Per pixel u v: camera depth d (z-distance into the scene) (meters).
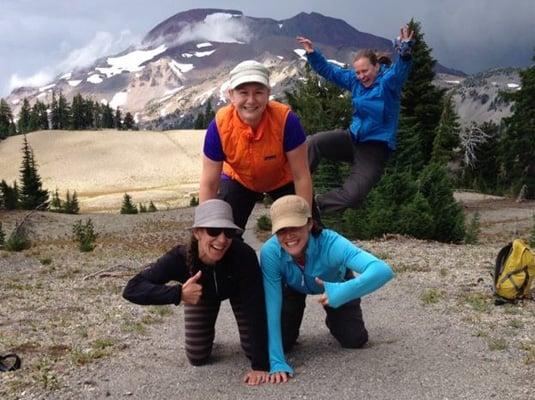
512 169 25.52
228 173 2.69
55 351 3.09
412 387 2.34
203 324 2.70
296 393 2.34
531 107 24.48
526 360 2.58
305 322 3.56
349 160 3.11
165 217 19.77
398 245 7.76
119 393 2.42
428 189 9.37
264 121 2.39
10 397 2.39
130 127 99.00
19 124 90.62
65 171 54.25
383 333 3.15
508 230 13.13
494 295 3.72
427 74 19.30
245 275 2.51
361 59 2.99
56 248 11.01
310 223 2.46
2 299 5.01
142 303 2.44
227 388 2.43
